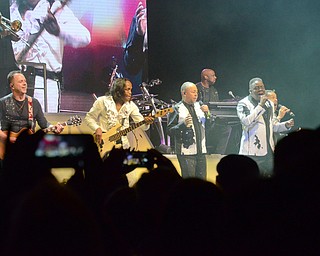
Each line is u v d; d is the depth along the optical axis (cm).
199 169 1205
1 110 1099
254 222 300
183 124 1188
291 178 295
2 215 243
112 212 388
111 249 306
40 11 1527
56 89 1537
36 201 213
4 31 1409
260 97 1228
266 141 1219
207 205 296
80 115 1400
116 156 478
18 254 208
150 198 393
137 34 1636
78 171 412
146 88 1631
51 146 357
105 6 1599
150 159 521
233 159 434
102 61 1595
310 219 287
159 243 299
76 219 212
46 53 1533
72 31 1562
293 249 288
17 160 310
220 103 1486
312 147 305
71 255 208
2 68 1499
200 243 294
